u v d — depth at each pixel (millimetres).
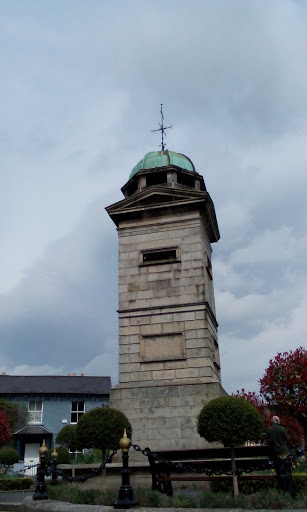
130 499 10828
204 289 21938
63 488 14453
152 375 21109
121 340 22016
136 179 25703
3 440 33094
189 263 22516
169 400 20391
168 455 14461
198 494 12625
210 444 19234
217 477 13000
